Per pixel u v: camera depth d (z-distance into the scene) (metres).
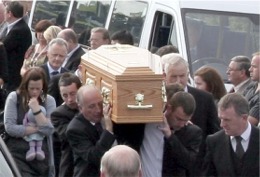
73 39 14.31
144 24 15.28
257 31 14.32
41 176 10.84
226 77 13.94
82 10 18.16
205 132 10.55
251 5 14.44
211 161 9.02
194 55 14.08
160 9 14.91
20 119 10.77
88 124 9.05
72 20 18.53
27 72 10.83
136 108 8.63
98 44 14.02
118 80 8.59
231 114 8.73
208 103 10.55
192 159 9.09
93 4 17.70
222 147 8.94
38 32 15.93
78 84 10.24
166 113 9.12
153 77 8.65
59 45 13.14
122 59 9.15
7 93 15.79
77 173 9.12
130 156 7.03
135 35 15.64
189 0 14.51
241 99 8.78
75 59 14.27
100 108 8.98
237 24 14.38
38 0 20.33
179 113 9.07
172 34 14.48
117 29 16.48
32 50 15.31
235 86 12.16
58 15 19.27
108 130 8.81
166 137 8.96
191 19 14.35
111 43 14.08
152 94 8.66
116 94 8.62
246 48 14.27
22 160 10.77
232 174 8.88
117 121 8.64
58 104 12.09
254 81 11.66
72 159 9.76
